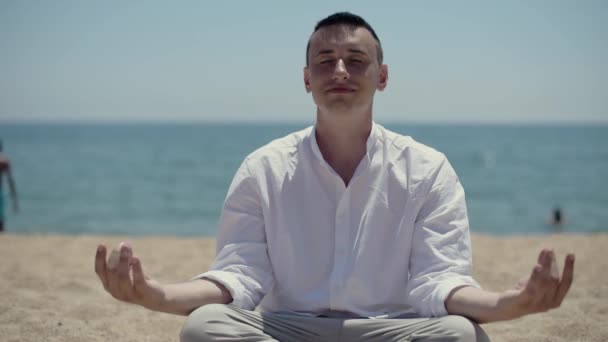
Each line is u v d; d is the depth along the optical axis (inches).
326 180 94.6
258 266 94.2
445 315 85.7
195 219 703.7
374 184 94.0
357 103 91.9
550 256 71.7
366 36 93.0
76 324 140.7
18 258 242.7
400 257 93.0
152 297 81.1
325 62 92.5
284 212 94.9
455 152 2379.4
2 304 156.9
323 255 93.6
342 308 91.7
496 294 80.0
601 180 1240.2
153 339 132.8
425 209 94.0
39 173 1320.1
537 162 1812.3
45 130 6943.9
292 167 96.1
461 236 92.4
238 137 4269.2
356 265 91.8
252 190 96.7
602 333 134.2
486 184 1179.9
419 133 5782.5
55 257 247.4
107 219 692.1
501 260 238.4
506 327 141.1
